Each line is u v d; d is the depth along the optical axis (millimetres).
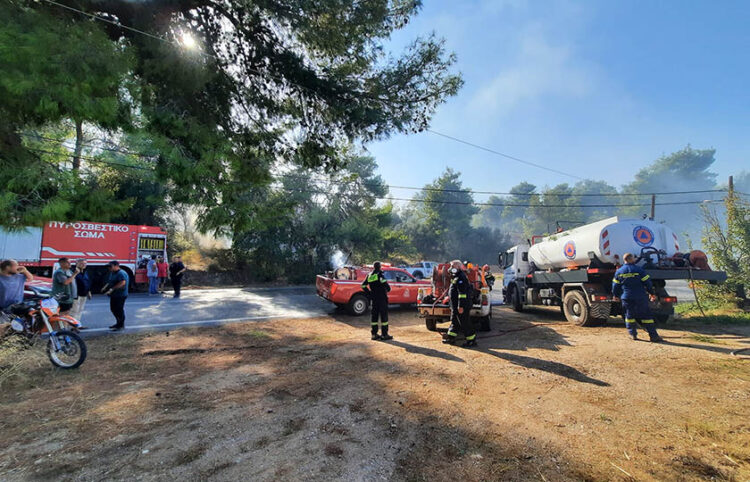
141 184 19547
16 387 4512
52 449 2963
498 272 41531
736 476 2578
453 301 6906
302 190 23938
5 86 3004
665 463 2740
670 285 21938
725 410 3674
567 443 3045
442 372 5035
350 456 2848
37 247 13547
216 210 5555
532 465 2719
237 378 4863
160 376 4973
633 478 2551
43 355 5617
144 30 5473
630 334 6965
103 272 14844
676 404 3838
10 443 3068
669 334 7414
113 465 2715
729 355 5680
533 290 11266
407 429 3314
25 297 7430
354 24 7352
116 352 6285
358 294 11094
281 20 7055
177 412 3713
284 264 24328
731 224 10953
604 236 8367
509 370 5086
